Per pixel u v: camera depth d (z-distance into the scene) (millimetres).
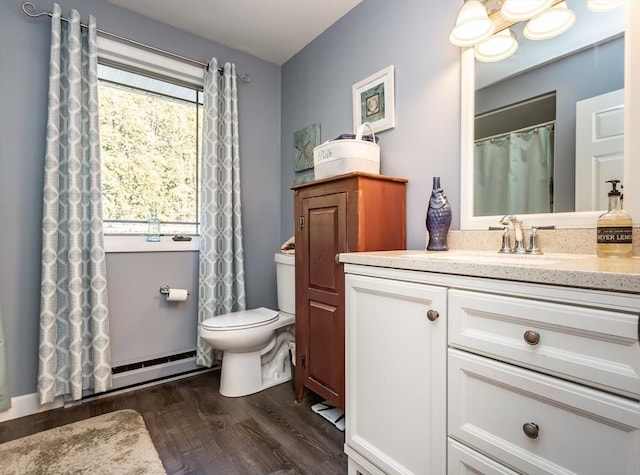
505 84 1340
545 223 1218
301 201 1772
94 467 1268
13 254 1660
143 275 2051
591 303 636
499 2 1343
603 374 620
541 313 701
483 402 811
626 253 983
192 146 2361
